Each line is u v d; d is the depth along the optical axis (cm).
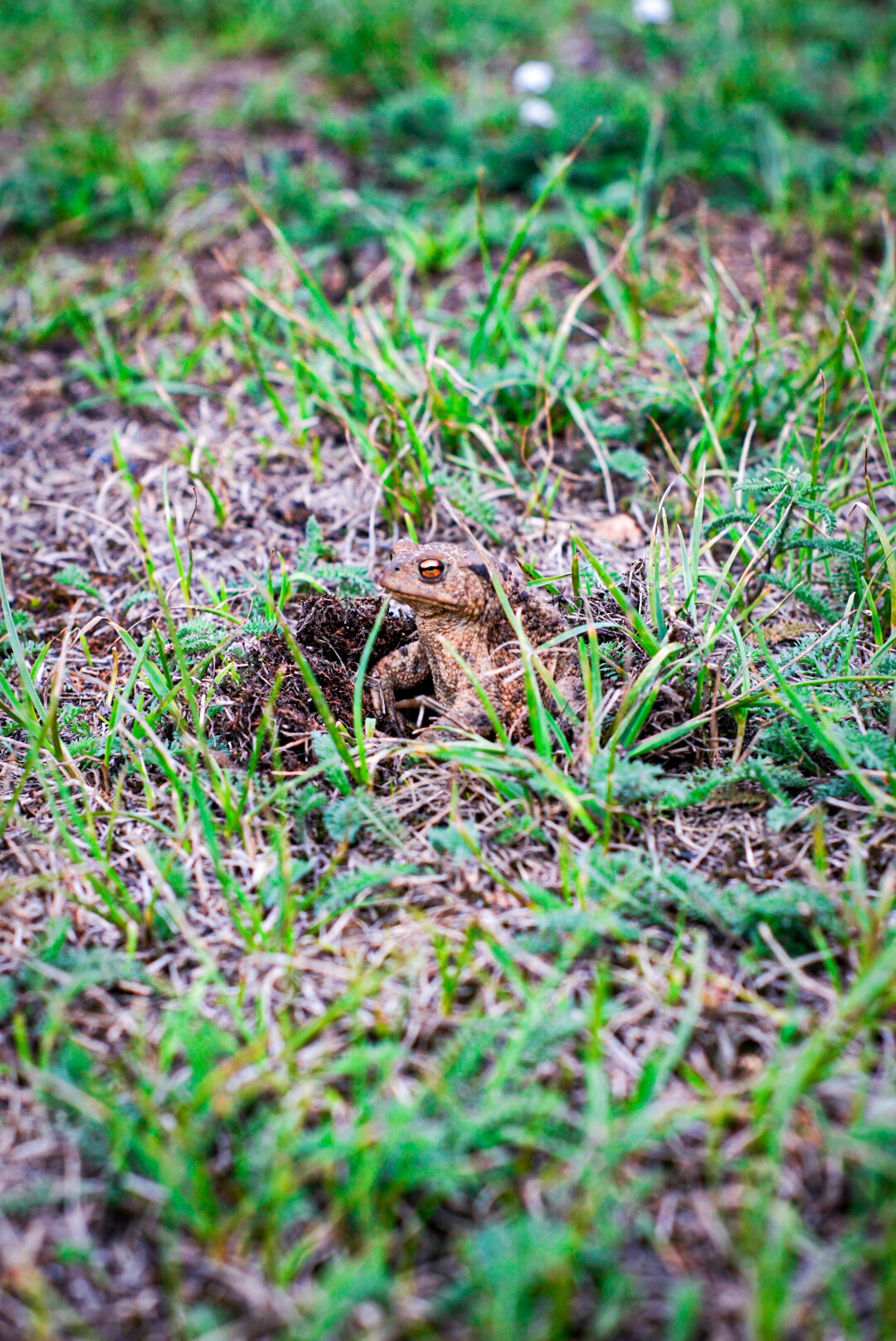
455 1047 47
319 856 52
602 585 57
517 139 79
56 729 54
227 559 62
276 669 55
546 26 105
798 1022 48
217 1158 46
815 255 76
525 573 58
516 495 64
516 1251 44
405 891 51
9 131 90
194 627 56
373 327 68
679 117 82
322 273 75
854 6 111
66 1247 45
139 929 50
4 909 51
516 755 52
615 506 64
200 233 78
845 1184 46
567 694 54
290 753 54
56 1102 47
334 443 67
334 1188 45
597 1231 45
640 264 73
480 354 67
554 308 72
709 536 61
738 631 55
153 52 106
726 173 81
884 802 51
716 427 63
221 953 50
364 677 55
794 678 55
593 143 79
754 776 52
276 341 71
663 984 49
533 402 66
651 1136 46
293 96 93
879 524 56
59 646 59
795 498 56
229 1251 45
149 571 58
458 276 75
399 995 49
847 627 57
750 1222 45
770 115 84
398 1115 45
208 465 66
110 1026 48
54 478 66
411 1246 45
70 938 50
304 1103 46
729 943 50
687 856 52
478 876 51
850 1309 44
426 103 85
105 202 79
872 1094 47
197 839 52
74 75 101
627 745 53
